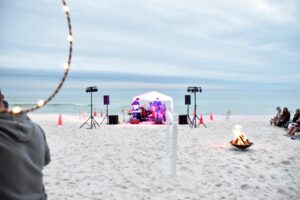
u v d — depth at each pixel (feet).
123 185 19.61
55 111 117.39
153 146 33.96
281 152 30.50
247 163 25.70
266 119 76.23
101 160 26.84
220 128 51.98
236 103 205.77
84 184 19.81
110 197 17.39
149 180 20.77
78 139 39.11
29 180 5.25
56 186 19.34
